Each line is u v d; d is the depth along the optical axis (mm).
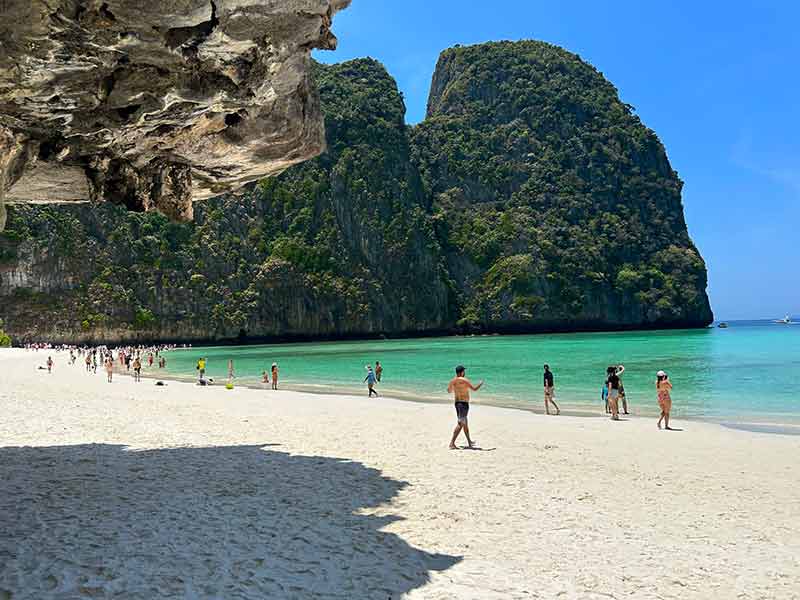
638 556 6727
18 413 18156
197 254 112312
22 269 97750
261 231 118500
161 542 6656
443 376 38156
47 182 7523
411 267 121688
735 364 40938
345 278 117250
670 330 128750
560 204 135250
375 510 8320
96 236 106562
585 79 156375
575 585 5883
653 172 146875
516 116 148000
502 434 15391
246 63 5734
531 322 120875
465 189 139625
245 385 33188
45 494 8688
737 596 5688
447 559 6508
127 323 102312
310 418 18547
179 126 6617
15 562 5938
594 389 29047
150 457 11719
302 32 5484
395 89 142250
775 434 15703
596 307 125062
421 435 15133
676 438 14906
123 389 29297
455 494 9273
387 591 5570
